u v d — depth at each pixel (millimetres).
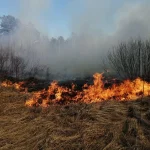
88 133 4863
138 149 4191
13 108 6617
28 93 8234
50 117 5809
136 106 6141
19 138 4922
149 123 5113
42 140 4723
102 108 6160
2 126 5508
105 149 4277
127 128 4930
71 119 5566
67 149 4430
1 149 4539
